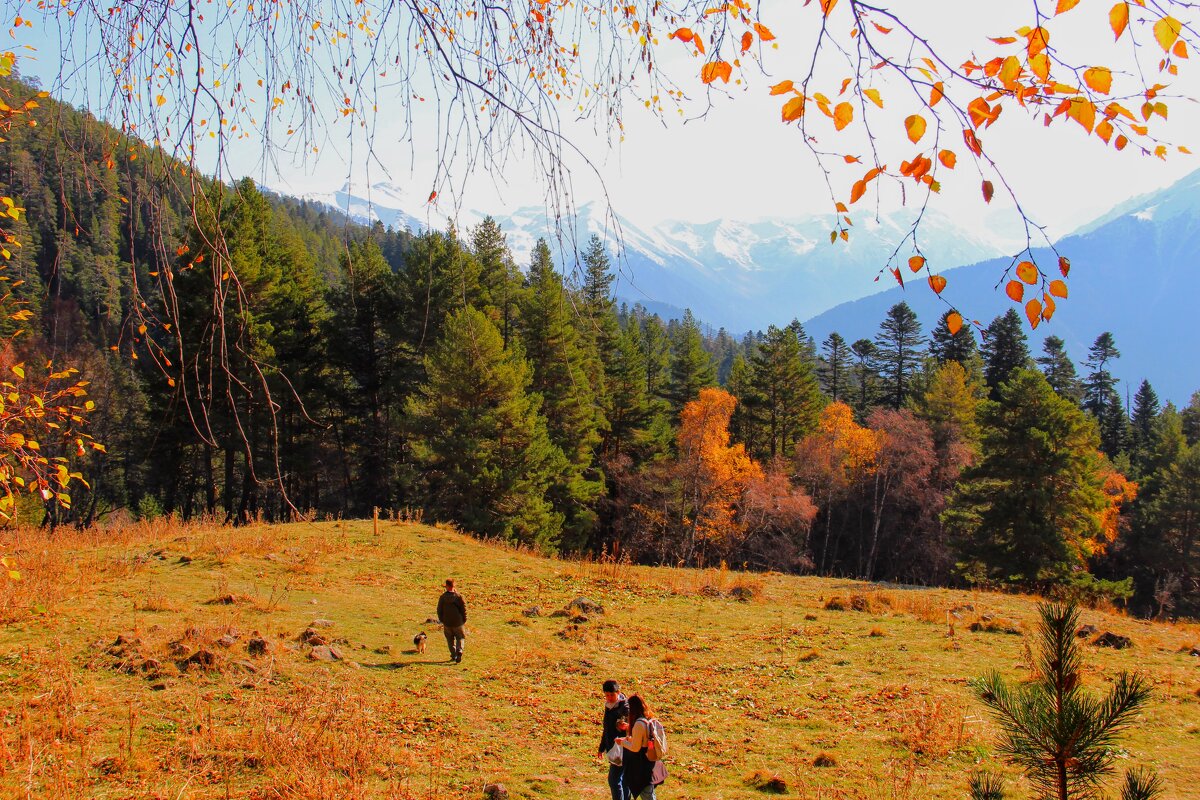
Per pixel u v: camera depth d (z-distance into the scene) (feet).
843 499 157.89
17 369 14.97
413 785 25.84
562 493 124.06
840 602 60.54
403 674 37.86
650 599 60.70
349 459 143.02
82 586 44.52
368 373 138.10
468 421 102.22
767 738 32.32
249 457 10.61
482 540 86.69
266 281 89.71
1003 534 110.22
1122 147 7.47
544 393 125.70
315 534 72.02
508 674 39.65
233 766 25.34
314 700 32.17
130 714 27.81
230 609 43.96
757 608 59.82
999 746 13.37
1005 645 47.16
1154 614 146.41
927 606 59.41
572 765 29.07
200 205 9.98
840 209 7.97
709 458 135.64
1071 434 106.01
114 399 98.07
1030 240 7.43
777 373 182.39
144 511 111.65
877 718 34.32
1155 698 35.32
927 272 7.61
